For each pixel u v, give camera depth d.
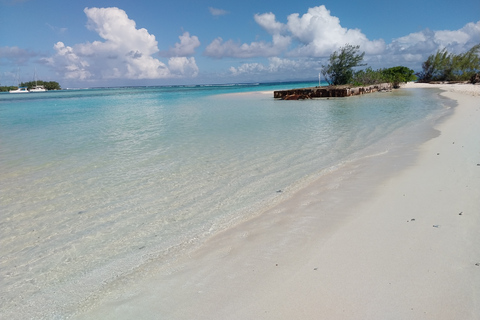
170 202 6.31
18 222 5.69
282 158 9.26
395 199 5.52
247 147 10.91
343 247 4.06
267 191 6.64
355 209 5.27
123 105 38.56
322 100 32.69
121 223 5.49
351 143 10.85
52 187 7.43
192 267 3.99
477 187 5.65
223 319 2.97
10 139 14.41
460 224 4.35
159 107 32.38
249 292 3.34
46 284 3.93
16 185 7.64
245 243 4.48
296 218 5.15
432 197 5.43
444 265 3.46
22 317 3.35
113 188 7.23
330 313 2.90
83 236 5.10
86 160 9.87
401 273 3.39
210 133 14.14
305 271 3.61
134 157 10.05
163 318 3.08
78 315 3.29
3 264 4.42
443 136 10.66
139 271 4.03
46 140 13.86
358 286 3.24
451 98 27.28
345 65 46.91
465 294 2.97
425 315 2.77
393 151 9.17
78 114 27.41
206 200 6.33
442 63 66.56
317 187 6.60
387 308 2.89
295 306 3.04
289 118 18.72
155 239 4.88
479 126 11.98
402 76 62.03
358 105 25.39
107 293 3.63
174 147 11.37
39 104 46.16
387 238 4.18
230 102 35.78
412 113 18.33
